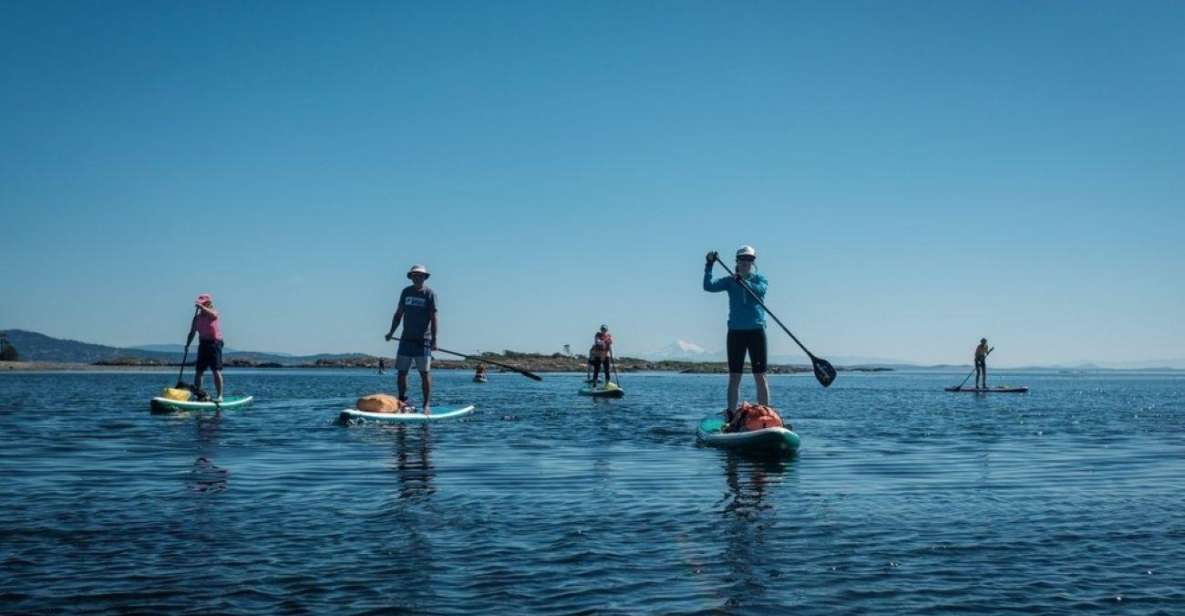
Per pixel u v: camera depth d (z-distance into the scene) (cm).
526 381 4678
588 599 446
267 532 586
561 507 681
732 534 587
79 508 667
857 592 460
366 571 492
